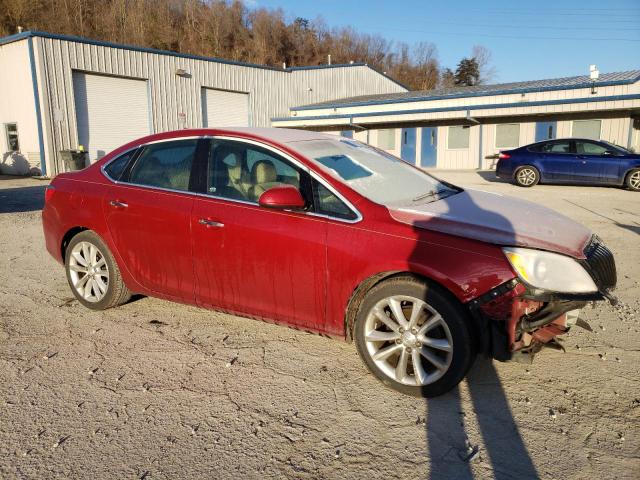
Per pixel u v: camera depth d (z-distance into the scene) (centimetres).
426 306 299
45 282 542
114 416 292
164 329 413
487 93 2370
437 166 2533
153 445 266
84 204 439
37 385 325
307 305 340
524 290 283
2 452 260
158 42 5547
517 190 1402
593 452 257
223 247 365
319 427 281
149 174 418
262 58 6197
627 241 721
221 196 374
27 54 1966
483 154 2394
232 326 420
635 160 1354
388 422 285
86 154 2070
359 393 315
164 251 396
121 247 421
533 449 260
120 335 402
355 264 316
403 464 250
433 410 296
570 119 2148
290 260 339
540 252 290
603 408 295
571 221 364
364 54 7644
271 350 375
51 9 4900
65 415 293
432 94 2822
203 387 323
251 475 244
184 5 6016
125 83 2288
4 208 1100
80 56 2086
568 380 328
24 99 2033
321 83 3347
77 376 337
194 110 2586
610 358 358
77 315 444
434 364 301
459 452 259
